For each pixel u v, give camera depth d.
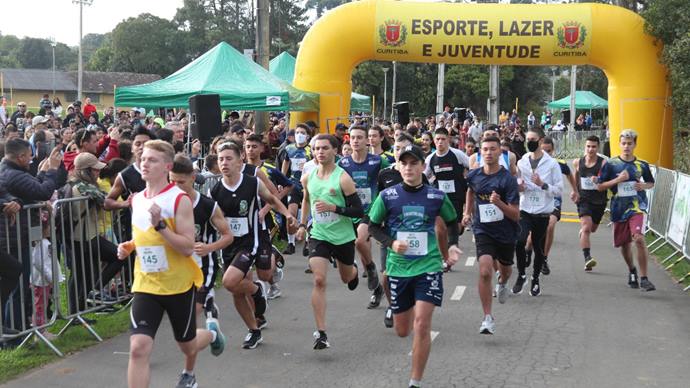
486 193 7.36
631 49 17.84
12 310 6.38
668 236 11.70
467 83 64.62
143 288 4.86
